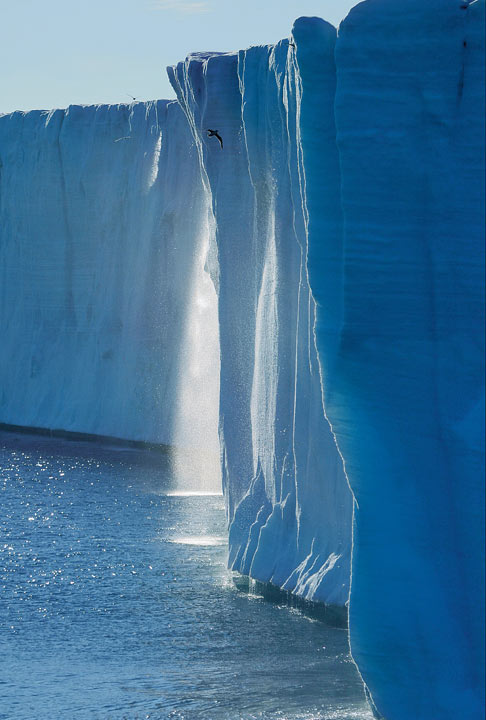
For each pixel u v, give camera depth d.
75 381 132.00
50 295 136.75
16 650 47.81
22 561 65.38
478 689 30.38
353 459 32.19
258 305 58.72
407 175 31.17
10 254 143.00
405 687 31.39
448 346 30.81
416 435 31.19
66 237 134.62
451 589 30.86
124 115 129.38
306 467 50.75
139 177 124.12
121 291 127.25
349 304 31.62
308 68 33.34
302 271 50.62
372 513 31.77
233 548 59.84
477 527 30.08
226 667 44.16
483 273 30.23
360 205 31.45
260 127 57.19
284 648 46.19
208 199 70.38
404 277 31.23
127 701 40.53
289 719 37.41
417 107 31.17
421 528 31.14
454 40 30.72
